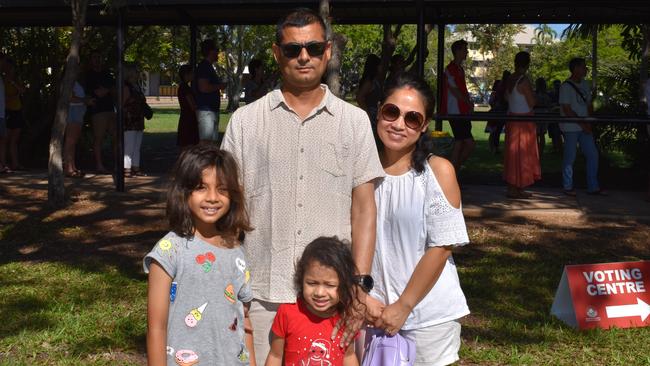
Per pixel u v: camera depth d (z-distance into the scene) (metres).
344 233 3.39
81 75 13.28
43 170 13.59
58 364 5.07
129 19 13.02
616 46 29.73
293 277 3.22
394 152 3.47
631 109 14.91
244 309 3.35
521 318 6.09
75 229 9.07
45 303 6.31
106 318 5.94
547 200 10.80
